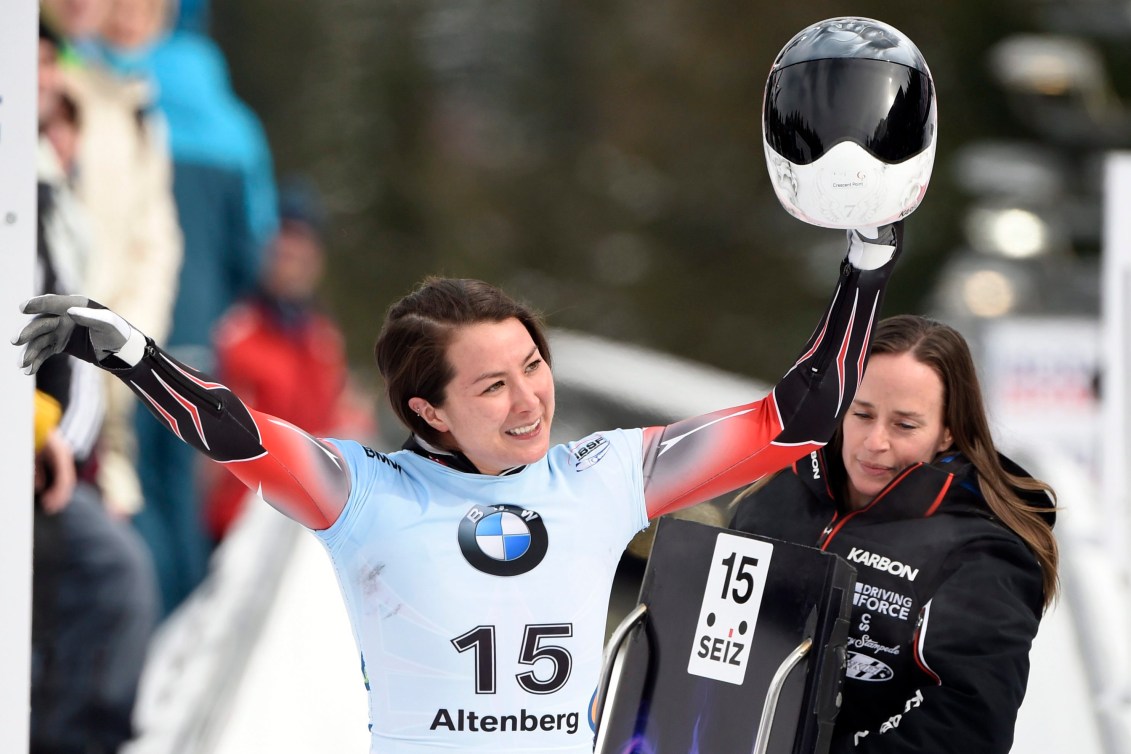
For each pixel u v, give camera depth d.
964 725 9.13
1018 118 58.97
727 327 69.56
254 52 66.62
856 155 8.52
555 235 76.00
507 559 8.79
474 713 8.69
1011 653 9.27
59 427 14.65
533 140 78.88
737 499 11.06
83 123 22.48
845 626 9.30
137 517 23.34
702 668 9.46
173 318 25.50
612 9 79.44
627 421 27.86
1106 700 15.14
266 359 25.98
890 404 9.88
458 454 9.05
